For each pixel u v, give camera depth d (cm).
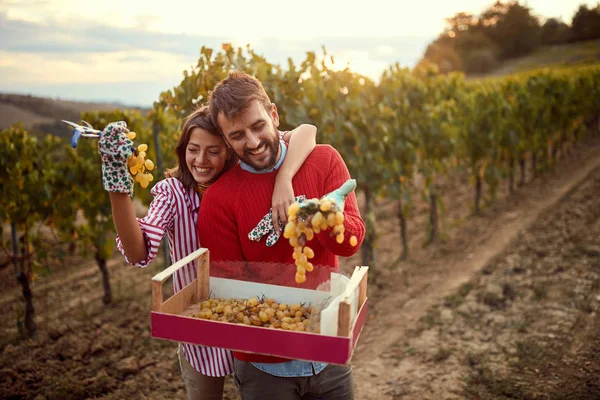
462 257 648
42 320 500
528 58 7212
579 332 425
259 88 178
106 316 504
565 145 1332
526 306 482
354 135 527
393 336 454
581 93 1307
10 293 580
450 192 1048
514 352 402
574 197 894
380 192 636
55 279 622
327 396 198
